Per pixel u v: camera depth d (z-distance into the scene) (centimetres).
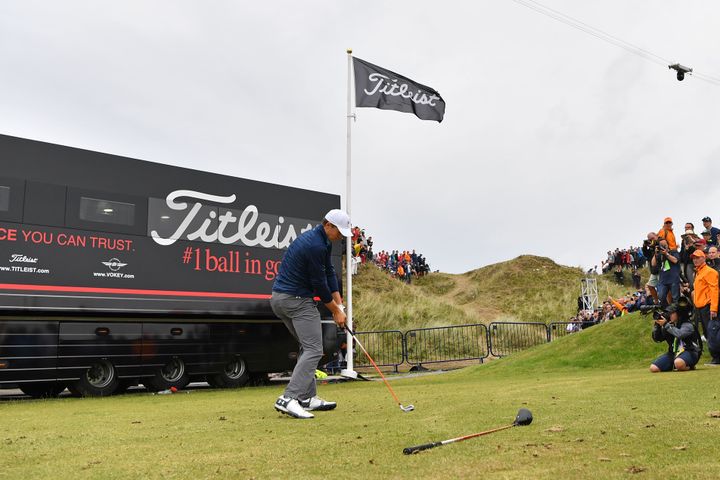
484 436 433
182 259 1312
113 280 1218
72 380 1157
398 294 3102
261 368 1412
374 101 1802
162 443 459
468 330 2488
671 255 1383
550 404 609
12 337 1109
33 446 464
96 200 1221
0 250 1103
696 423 448
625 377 955
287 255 648
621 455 353
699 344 1067
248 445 439
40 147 1171
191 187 1348
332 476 330
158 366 1265
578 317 2688
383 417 579
